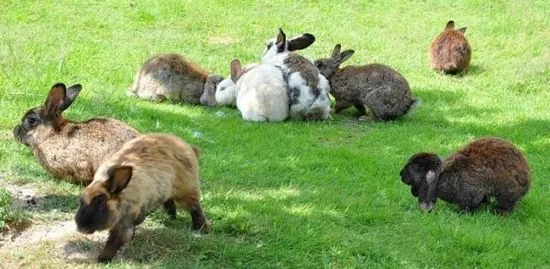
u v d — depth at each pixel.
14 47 11.13
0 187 6.58
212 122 9.37
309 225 6.34
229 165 7.77
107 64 11.02
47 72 9.93
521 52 13.66
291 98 9.84
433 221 6.75
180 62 10.34
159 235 5.87
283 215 6.48
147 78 10.12
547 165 8.71
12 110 8.41
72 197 6.54
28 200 6.40
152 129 8.66
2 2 14.23
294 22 14.66
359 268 5.75
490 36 14.37
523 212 7.29
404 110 10.25
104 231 5.70
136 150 5.55
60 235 5.82
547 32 14.45
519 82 12.10
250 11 15.11
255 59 12.45
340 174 7.81
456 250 6.20
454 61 12.46
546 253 6.33
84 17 13.88
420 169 7.02
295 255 5.80
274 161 8.02
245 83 9.79
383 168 8.12
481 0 16.14
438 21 15.09
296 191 7.24
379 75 10.17
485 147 7.19
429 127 9.95
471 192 7.02
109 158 5.98
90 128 6.67
